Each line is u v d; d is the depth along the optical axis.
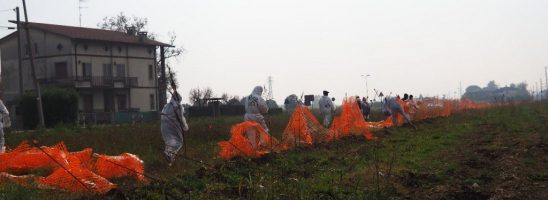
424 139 18.44
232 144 14.15
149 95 63.56
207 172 11.11
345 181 10.47
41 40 58.09
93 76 57.72
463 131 21.50
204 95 66.88
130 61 61.66
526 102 60.66
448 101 37.22
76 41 56.28
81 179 9.97
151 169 13.16
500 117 30.42
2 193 9.31
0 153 13.53
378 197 9.17
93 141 22.66
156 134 25.23
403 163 12.92
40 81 57.31
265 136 15.36
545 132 19.61
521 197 9.26
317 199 8.98
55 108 45.06
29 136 27.31
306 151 15.30
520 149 14.80
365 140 18.94
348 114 20.16
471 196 9.42
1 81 60.00
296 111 17.00
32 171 12.28
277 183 9.62
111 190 9.43
